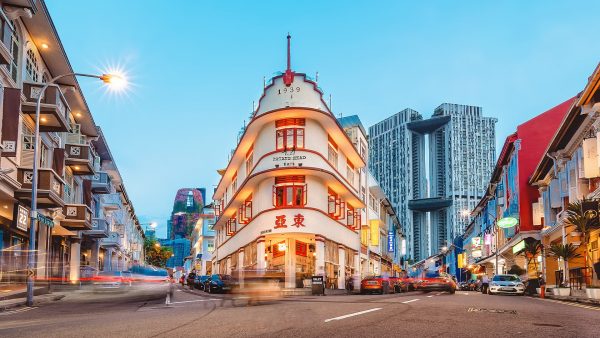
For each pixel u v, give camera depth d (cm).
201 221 8981
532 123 4538
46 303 2041
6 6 2127
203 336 816
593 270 2619
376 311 1288
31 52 2573
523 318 1153
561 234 3575
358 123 5053
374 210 5731
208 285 3525
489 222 6438
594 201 2595
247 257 4084
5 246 2438
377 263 5738
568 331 910
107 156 4975
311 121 3538
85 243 4381
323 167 3556
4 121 2033
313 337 794
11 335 849
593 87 2345
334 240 3794
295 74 3569
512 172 4819
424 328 916
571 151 3206
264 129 3634
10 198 2291
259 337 799
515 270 4478
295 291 3191
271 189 3522
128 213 7650
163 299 2391
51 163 2888
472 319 1100
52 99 2416
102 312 1473
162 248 11700
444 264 11462
